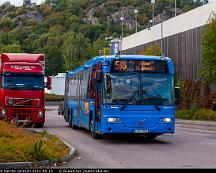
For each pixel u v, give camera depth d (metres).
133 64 22.44
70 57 153.38
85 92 27.22
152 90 22.47
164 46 71.88
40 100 33.28
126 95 22.27
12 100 32.72
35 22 193.25
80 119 29.03
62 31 180.75
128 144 22.39
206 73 47.09
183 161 16.28
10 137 19.39
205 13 58.09
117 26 173.88
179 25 66.44
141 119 22.22
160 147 21.05
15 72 32.81
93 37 175.12
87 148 20.62
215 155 17.95
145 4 169.25
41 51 159.50
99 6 192.25
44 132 23.02
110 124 22.05
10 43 172.62
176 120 50.16
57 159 15.56
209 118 49.34
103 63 22.48
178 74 65.88
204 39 47.19
